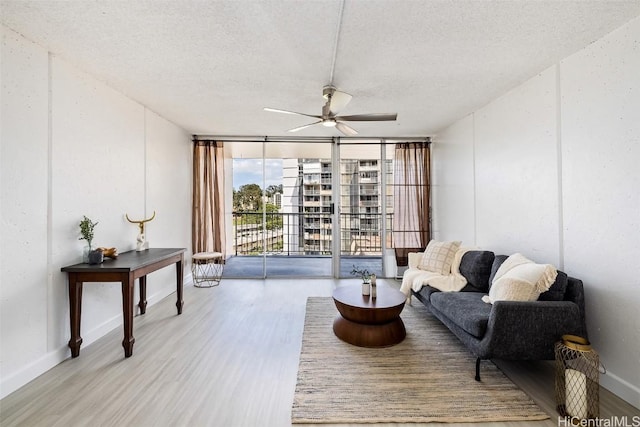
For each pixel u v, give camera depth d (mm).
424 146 4957
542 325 1929
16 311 1990
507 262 2605
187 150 4656
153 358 2346
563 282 2113
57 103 2316
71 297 2334
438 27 1938
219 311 3391
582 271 2207
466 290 2957
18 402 1815
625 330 1896
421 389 1956
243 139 4902
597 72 2082
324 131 4582
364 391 1934
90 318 2619
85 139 2604
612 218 1983
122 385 1990
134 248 3305
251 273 5242
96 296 2688
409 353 2439
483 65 2471
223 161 5008
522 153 2840
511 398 1866
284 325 2996
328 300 3771
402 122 4145
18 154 2018
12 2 1685
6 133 1941
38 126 2162
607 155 2016
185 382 2029
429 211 4949
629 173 1882
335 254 4957
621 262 1925
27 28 1947
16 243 2002
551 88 2480
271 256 6348
